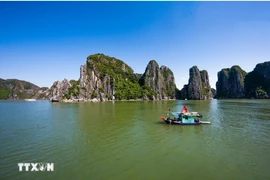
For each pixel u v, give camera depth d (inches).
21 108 3196.4
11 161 666.8
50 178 543.8
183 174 568.4
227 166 622.8
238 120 1562.5
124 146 839.7
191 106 3390.7
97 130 1173.7
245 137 991.0
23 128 1245.1
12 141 919.7
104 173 573.9
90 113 2183.8
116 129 1204.5
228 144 866.8
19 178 546.0
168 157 704.4
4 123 1462.8
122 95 7500.0
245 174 567.2
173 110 2586.1
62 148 809.5
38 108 3134.8
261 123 1412.4
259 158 690.2
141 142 902.4
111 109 2775.6
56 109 2839.6
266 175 559.2
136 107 3201.3
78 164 639.8
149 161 666.8
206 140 936.3
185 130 1171.3
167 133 1091.3
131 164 640.4
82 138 975.6
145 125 1344.7
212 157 701.9
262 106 3139.8
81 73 7160.4
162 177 549.6
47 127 1277.1
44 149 795.4
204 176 555.5
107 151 770.8
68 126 1311.5
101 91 7116.1
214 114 2006.6
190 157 703.7
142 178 544.1
